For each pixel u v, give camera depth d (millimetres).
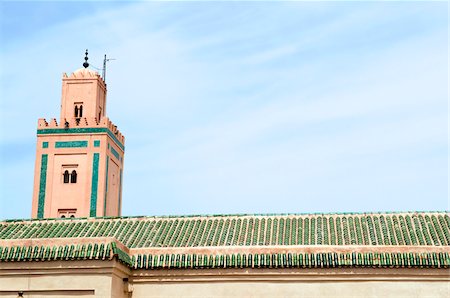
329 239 25703
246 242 25875
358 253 24094
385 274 23922
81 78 48719
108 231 27672
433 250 23859
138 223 28562
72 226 28359
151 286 24969
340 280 24125
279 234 26578
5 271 23500
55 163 47156
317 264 24094
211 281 24766
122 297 24422
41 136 47719
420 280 23766
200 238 26578
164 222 28531
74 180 46812
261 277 24531
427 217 27125
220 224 28016
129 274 24969
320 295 24125
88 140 47250
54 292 23219
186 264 24750
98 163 46781
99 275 23156
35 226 28406
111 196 48250
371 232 26141
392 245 24344
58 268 23328
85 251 23250
